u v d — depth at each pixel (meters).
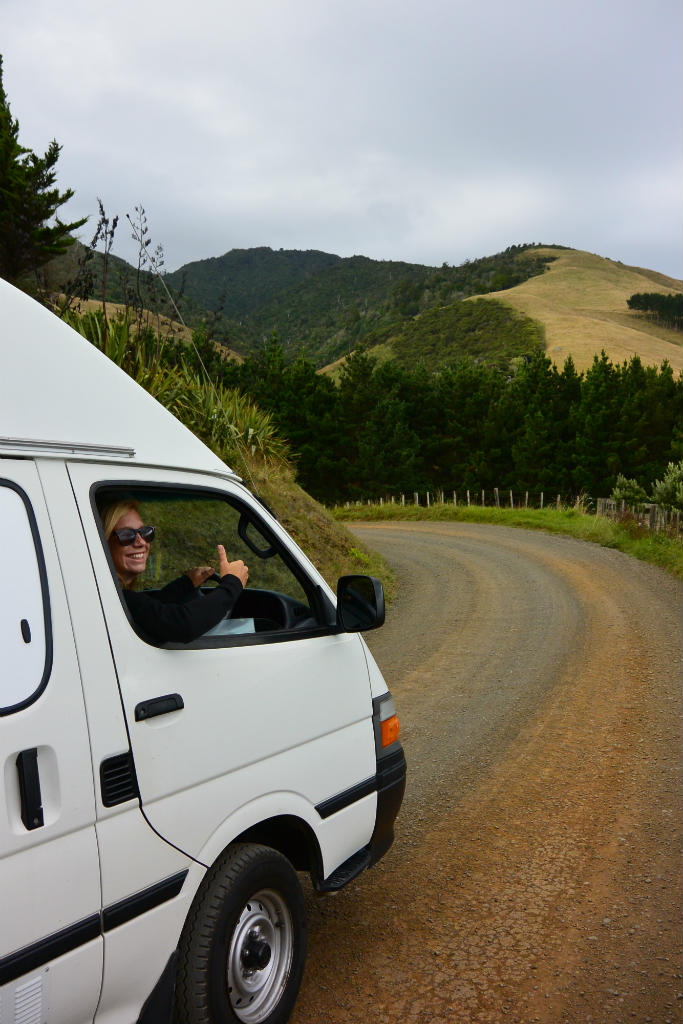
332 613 3.35
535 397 54.53
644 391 53.75
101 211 10.58
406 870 4.30
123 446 2.56
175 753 2.39
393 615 13.18
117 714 2.23
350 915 3.81
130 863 2.23
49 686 2.07
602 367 54.91
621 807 5.10
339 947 3.52
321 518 18.17
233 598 2.68
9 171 15.05
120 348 10.95
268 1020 2.77
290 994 2.88
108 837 2.17
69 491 2.32
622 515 27.64
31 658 2.05
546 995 3.15
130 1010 2.30
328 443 55.06
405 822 4.98
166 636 2.46
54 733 2.05
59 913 2.03
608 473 51.19
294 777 2.89
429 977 3.28
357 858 3.39
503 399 57.50
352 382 59.81
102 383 2.60
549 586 15.38
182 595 3.35
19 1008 1.95
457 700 7.82
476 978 3.28
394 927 3.70
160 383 12.04
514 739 6.55
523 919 3.77
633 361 60.41
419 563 20.27
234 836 2.59
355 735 3.29
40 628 2.10
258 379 55.50
